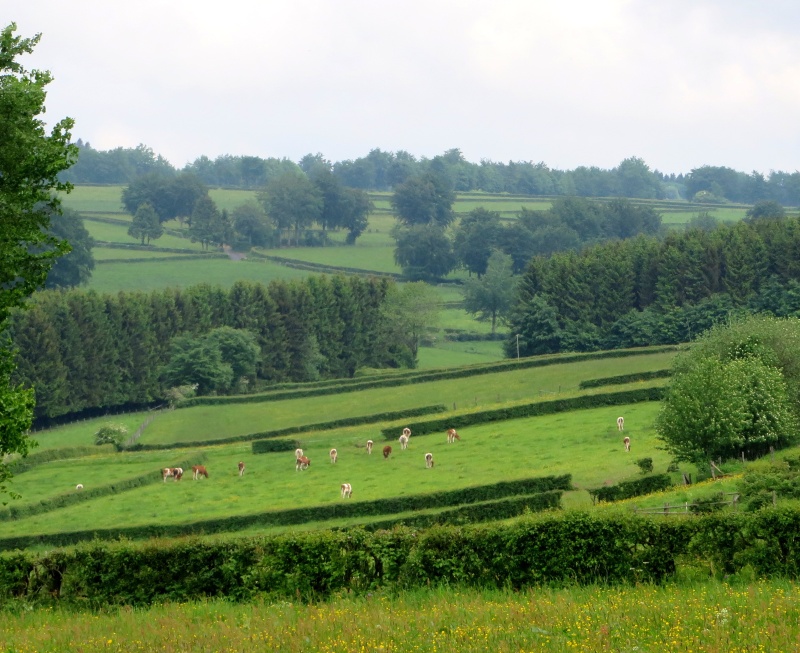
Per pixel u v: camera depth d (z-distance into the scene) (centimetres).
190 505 8431
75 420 16525
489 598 3475
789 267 17038
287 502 8044
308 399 14212
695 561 3697
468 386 13638
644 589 3456
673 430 7531
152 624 3256
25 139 4084
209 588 3944
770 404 7588
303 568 3859
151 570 3981
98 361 16688
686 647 2581
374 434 11219
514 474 7906
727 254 17338
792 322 9362
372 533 3956
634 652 2541
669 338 16838
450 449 9794
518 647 2642
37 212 4350
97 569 4031
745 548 3681
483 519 6788
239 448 11225
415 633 2848
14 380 15438
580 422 10231
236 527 7294
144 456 11106
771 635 2614
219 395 16050
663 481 6994
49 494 9394
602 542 3728
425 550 3828
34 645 3017
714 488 6134
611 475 7550
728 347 8938
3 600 4012
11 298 4288
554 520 3772
